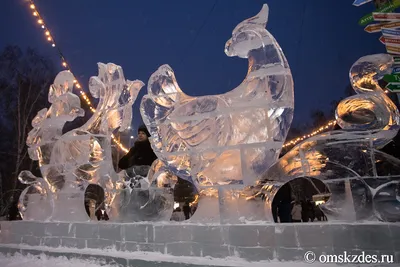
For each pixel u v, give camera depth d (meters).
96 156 4.39
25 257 4.27
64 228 4.30
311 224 3.01
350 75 3.34
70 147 4.53
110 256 3.62
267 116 3.27
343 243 2.87
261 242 3.14
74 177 4.53
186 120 3.55
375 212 2.88
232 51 3.62
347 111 3.16
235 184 3.29
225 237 3.28
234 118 3.41
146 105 3.92
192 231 3.45
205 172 3.46
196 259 3.27
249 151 3.28
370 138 3.00
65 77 4.95
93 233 4.06
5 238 4.77
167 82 3.90
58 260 3.99
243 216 3.33
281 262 3.01
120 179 4.33
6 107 16.66
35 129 5.02
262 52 3.44
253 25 3.56
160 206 3.95
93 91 4.80
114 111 4.52
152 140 3.82
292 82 3.41
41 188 4.82
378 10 5.59
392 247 2.71
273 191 3.32
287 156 3.24
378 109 3.04
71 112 4.73
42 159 4.82
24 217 4.84
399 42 5.10
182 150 3.60
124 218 4.06
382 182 2.90
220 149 3.36
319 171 3.10
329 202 3.06
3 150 16.12
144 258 3.43
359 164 2.99
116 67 4.64
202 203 3.61
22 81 16.52
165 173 4.04
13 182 13.85
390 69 3.22
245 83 3.49
